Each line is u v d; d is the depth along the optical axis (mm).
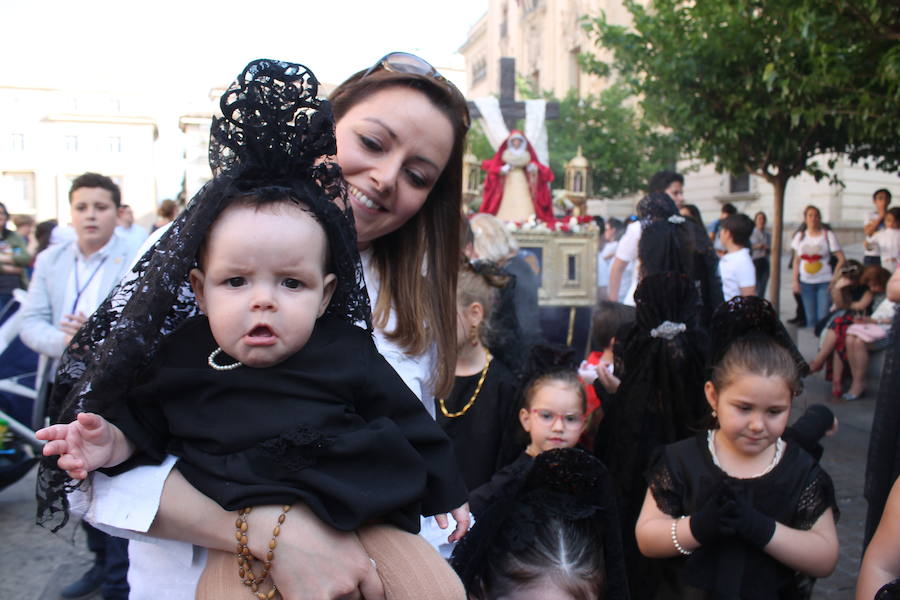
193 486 1195
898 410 2469
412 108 1670
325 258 1275
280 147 1259
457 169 1861
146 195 28328
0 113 27281
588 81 26500
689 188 21906
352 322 1352
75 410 1212
